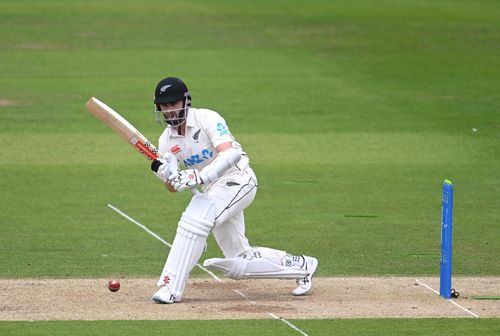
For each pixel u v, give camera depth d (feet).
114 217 130.62
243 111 209.87
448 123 197.26
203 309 89.15
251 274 93.20
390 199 141.38
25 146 176.35
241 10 395.96
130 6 404.36
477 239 119.85
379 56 283.79
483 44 307.78
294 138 184.75
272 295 95.04
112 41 311.27
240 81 244.83
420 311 88.69
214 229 93.91
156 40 314.14
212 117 91.56
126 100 221.05
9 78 247.91
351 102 218.38
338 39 318.04
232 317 86.38
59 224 126.62
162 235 121.60
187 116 91.56
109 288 95.09
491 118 201.67
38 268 105.81
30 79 246.88
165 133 93.61
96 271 104.73
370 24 355.15
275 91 231.50
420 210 135.13
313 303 91.71
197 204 90.94
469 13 394.93
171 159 90.89
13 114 204.54
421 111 208.64
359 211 134.51
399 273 104.63
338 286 98.63
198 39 316.60
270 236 121.49
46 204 137.39
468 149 175.73
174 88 90.22
